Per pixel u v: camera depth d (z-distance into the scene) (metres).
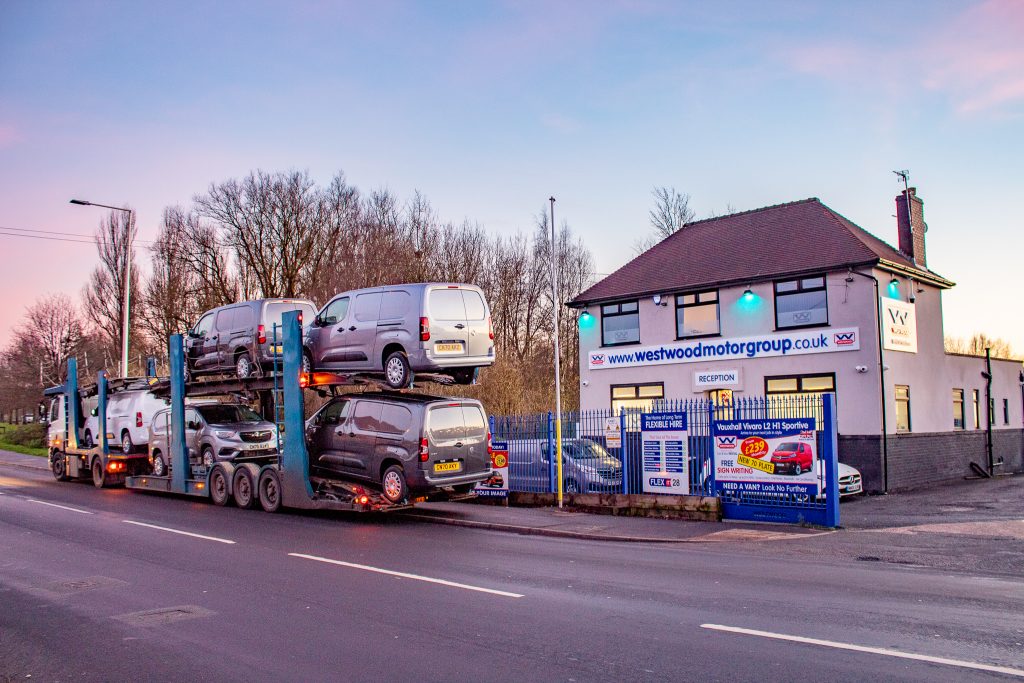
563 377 44.38
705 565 10.64
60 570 10.44
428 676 5.88
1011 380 31.17
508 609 7.97
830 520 14.08
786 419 14.65
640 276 28.34
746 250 26.55
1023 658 6.09
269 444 18.66
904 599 8.32
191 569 10.36
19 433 46.69
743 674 5.77
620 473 16.86
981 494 20.30
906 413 23.36
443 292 14.75
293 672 6.05
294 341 16.03
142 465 22.48
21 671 6.26
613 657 6.27
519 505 18.34
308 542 12.71
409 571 10.14
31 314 51.69
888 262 22.59
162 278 48.59
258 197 48.00
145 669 6.23
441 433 15.15
